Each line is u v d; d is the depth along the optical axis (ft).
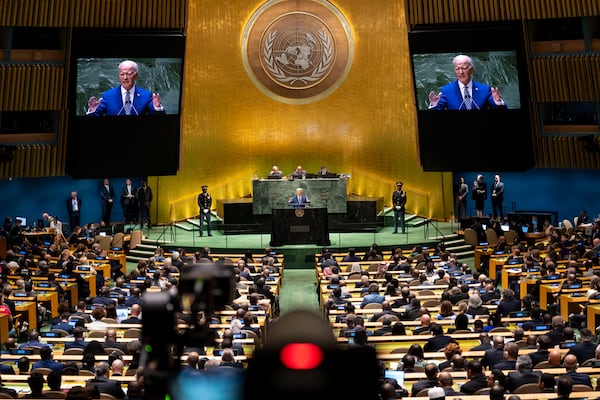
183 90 91.71
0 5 86.69
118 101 88.79
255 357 6.45
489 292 61.46
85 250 80.53
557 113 96.73
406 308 57.06
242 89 103.65
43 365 43.16
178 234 97.25
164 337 8.58
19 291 64.39
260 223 97.30
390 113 102.83
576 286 63.67
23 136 91.45
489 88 88.99
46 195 98.78
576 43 91.45
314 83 103.86
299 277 84.43
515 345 41.52
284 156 104.68
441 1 89.71
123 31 89.10
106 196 98.07
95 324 54.65
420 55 89.56
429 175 102.12
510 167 90.84
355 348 6.83
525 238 88.94
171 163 91.50
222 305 9.01
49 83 90.58
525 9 89.15
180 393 8.36
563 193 99.30
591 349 45.52
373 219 96.94
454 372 40.83
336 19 103.14
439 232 94.32
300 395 6.31
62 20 88.43
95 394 36.42
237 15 102.68
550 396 35.37
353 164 104.27
